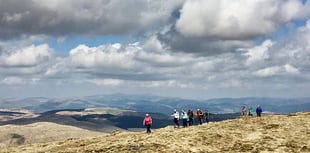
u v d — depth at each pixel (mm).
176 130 55875
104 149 42281
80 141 56094
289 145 43781
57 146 52781
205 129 54031
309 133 49562
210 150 41438
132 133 62812
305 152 41156
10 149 55281
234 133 50344
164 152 39594
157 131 61156
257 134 49500
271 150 41812
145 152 39688
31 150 51125
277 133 49875
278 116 65312
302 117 61844
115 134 63000
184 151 40250
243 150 41781
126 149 41312
